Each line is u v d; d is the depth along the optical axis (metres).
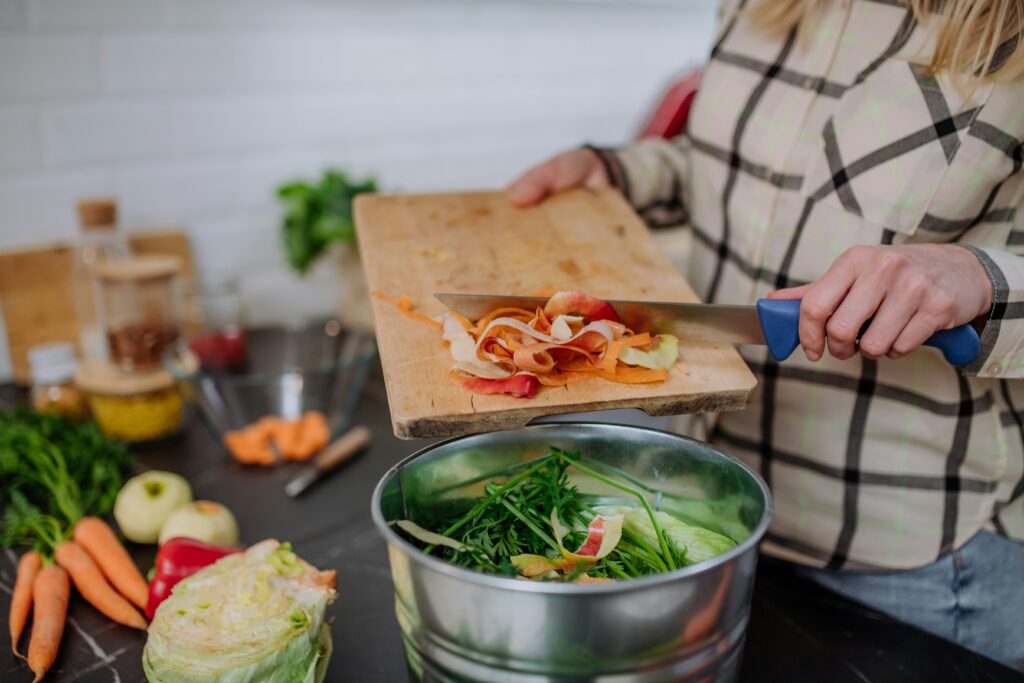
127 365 1.20
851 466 0.83
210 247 1.54
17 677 0.76
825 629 0.81
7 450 1.04
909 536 0.82
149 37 1.36
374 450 1.20
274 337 1.42
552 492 0.64
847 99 0.79
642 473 0.65
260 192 1.57
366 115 1.63
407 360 0.67
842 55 0.80
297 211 1.47
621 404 0.65
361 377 1.26
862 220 0.78
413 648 0.56
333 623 0.82
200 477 1.13
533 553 0.64
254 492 1.09
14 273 1.33
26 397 1.33
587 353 0.66
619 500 0.67
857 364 0.81
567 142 1.91
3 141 1.29
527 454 0.65
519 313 0.71
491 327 0.65
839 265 0.63
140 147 1.42
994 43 0.68
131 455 1.14
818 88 0.82
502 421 0.63
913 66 0.75
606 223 0.90
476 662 0.51
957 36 0.71
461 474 0.64
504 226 0.89
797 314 0.65
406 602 0.54
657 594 0.48
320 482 1.12
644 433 0.64
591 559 0.59
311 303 1.69
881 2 0.79
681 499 0.64
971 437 0.79
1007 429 0.80
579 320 0.69
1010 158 0.72
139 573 0.91
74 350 1.35
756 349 0.87
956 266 0.63
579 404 0.64
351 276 1.52
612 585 0.47
